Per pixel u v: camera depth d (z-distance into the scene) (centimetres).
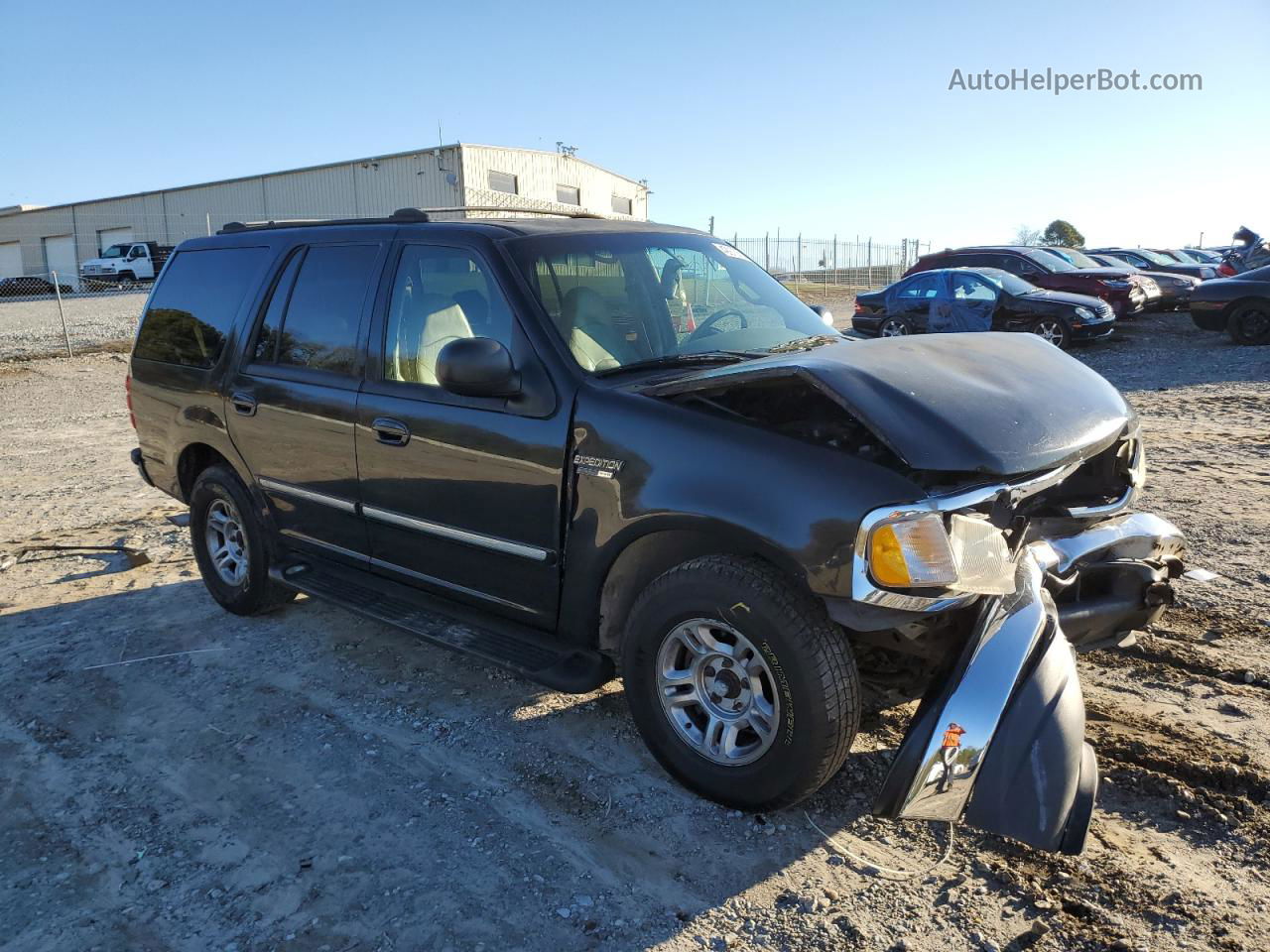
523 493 338
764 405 334
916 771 259
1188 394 1094
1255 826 290
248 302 464
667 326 377
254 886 281
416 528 380
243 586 482
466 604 377
